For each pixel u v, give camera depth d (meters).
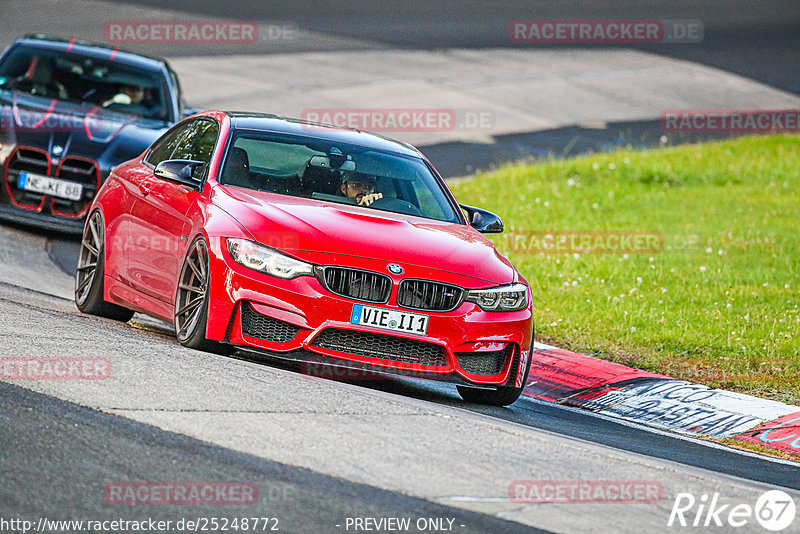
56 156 40.84
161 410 19.94
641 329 37.06
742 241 51.97
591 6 149.62
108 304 31.03
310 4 130.88
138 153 41.66
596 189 64.44
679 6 156.25
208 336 25.30
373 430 20.52
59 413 19.11
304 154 29.47
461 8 140.38
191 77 86.06
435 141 76.81
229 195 26.94
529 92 96.56
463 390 28.02
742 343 35.38
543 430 24.94
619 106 96.19
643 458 22.67
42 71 46.00
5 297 29.97
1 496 15.29
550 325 37.06
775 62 120.81
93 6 108.44
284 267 24.84
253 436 19.11
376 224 26.81
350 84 91.00
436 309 25.56
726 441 28.08
